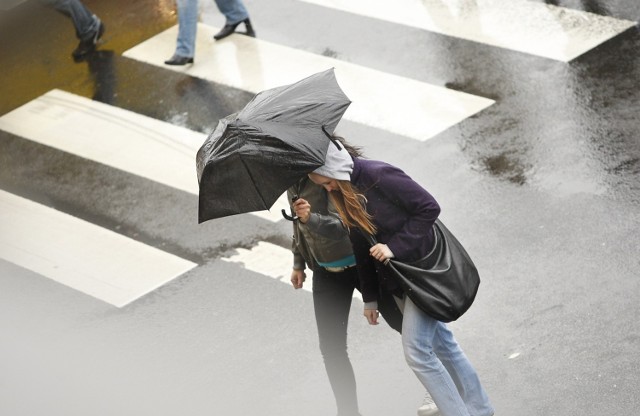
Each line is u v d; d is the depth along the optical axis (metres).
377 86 25.28
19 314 20.77
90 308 20.58
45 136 26.52
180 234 22.17
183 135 25.39
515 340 17.50
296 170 13.09
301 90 14.04
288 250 21.00
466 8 27.50
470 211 20.73
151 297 20.53
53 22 31.69
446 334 15.07
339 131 23.94
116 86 27.86
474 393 15.31
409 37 26.86
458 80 24.91
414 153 22.77
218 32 28.91
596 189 20.52
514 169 21.62
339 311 15.54
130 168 24.61
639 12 25.83
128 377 18.69
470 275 14.36
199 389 18.09
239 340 18.98
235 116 13.93
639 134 21.83
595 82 23.73
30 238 23.02
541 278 18.64
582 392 16.20
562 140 22.12
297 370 18.00
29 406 18.41
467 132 23.09
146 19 30.48
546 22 26.17
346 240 14.77
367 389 17.22
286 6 29.34
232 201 13.34
